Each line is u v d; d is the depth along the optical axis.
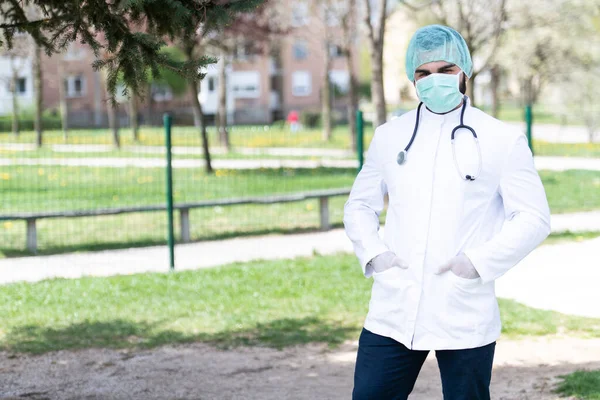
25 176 23.09
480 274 3.34
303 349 7.65
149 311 9.04
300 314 8.86
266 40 28.48
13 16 5.82
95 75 62.22
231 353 7.54
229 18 5.36
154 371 7.02
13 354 7.56
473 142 3.45
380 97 19.80
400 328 3.48
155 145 31.61
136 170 24.95
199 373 6.95
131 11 5.29
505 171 3.44
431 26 3.60
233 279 10.45
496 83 38.91
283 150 33.91
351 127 33.66
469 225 3.44
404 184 3.51
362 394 3.57
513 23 27.05
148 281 10.34
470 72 3.64
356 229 3.66
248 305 9.22
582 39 34.31
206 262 11.96
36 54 35.81
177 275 10.71
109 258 12.40
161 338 8.02
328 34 39.19
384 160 3.62
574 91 33.88
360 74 78.94
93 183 21.89
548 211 3.45
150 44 5.21
